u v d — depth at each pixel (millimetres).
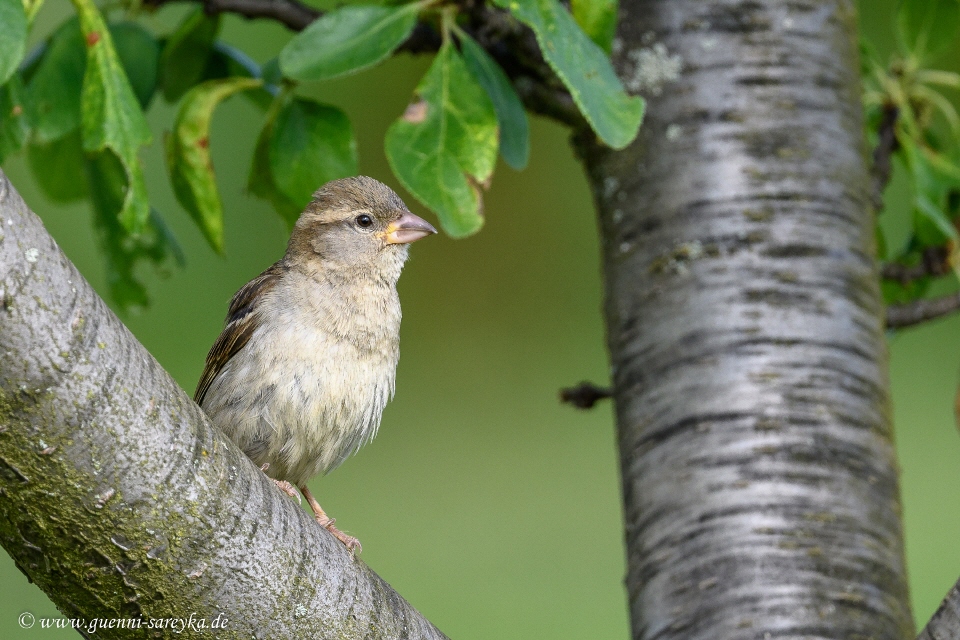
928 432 15586
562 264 18797
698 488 7758
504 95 7555
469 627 12977
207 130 8148
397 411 17031
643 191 8625
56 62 8148
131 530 5426
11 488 5246
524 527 14664
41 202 15133
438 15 8102
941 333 16938
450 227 7020
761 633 7273
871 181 9180
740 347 8016
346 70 7316
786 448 7742
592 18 7602
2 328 5020
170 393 5562
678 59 8727
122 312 9961
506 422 16844
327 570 6020
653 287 8383
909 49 10188
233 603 5707
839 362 8023
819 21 8852
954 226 10398
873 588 7453
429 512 14828
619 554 14109
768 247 8242
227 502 5648
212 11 9008
